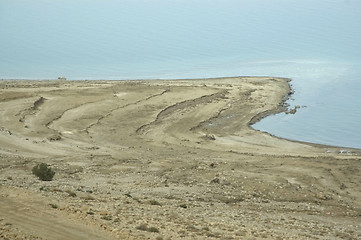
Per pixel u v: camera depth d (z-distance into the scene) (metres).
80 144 55.53
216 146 57.38
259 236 25.55
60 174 42.62
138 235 21.53
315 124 69.31
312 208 37.97
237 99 79.69
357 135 65.12
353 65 115.38
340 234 29.70
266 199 39.41
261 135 63.12
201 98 78.69
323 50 132.38
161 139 59.19
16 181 36.34
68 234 20.66
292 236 26.97
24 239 19.41
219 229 26.17
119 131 61.41
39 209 23.95
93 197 31.44
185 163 48.06
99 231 21.52
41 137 57.25
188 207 33.16
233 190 40.66
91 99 74.88
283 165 48.97
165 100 76.25
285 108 77.25
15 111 66.50
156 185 40.06
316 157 52.94
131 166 46.69
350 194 42.03
